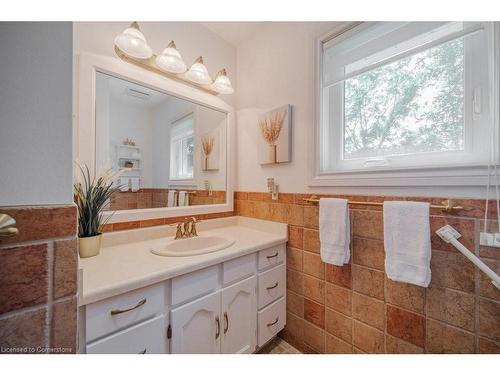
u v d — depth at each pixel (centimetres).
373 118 121
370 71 121
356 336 119
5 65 40
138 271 86
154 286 86
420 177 97
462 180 87
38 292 41
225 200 183
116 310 76
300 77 146
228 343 113
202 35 167
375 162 119
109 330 75
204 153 168
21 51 41
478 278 86
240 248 119
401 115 111
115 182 124
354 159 128
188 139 159
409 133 109
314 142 137
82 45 112
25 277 40
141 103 135
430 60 103
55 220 43
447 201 90
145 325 83
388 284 109
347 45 130
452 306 91
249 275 125
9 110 40
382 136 118
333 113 137
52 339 43
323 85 137
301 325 143
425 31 101
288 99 153
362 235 117
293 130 149
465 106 93
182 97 153
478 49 90
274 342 151
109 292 73
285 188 154
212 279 106
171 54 129
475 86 91
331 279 129
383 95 118
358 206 118
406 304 103
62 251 44
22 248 40
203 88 164
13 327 39
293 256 148
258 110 173
